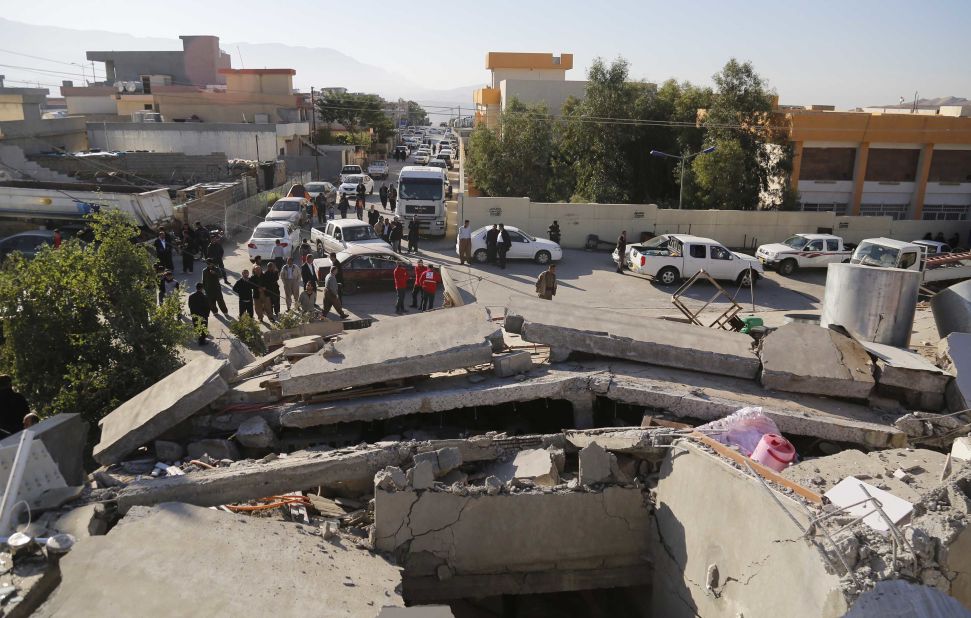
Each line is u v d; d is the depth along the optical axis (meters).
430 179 28.02
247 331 13.76
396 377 8.10
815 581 4.59
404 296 18.83
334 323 12.01
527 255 24.48
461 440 7.23
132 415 7.89
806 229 29.59
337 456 6.96
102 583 4.95
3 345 10.30
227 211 28.22
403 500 6.38
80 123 41.56
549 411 8.84
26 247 21.62
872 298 10.16
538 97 41.84
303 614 4.75
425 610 4.57
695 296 21.33
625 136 32.38
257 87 51.66
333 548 5.95
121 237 10.69
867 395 8.33
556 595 8.24
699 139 32.47
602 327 9.10
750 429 6.79
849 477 5.35
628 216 28.33
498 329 8.66
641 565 7.01
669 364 8.80
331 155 52.25
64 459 6.92
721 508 5.80
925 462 5.94
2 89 36.75
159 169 36.78
